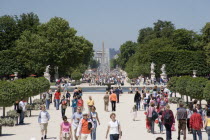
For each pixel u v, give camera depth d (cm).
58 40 9438
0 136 2384
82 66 14550
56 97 4150
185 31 12612
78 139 1770
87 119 1781
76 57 9638
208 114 1992
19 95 3030
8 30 10738
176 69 11256
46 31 9594
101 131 2575
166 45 12662
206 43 10644
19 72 10275
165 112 2077
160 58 11444
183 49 12488
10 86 2905
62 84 8538
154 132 2547
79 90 4450
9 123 2881
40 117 2216
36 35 9669
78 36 10231
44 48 9294
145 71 11675
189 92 3850
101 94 6500
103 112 3803
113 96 3897
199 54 11050
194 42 12600
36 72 9794
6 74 10256
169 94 5347
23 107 3042
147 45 13338
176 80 4747
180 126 2188
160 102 3127
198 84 3788
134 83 9581
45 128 2233
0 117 3042
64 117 1806
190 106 2455
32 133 2511
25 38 9800
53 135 2414
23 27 10894
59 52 9362
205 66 11025
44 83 4606
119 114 3631
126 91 7375
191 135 2400
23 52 9575
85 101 5078
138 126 2841
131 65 15500
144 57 12656
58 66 9581
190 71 11144
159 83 9675
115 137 1700
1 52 10238
